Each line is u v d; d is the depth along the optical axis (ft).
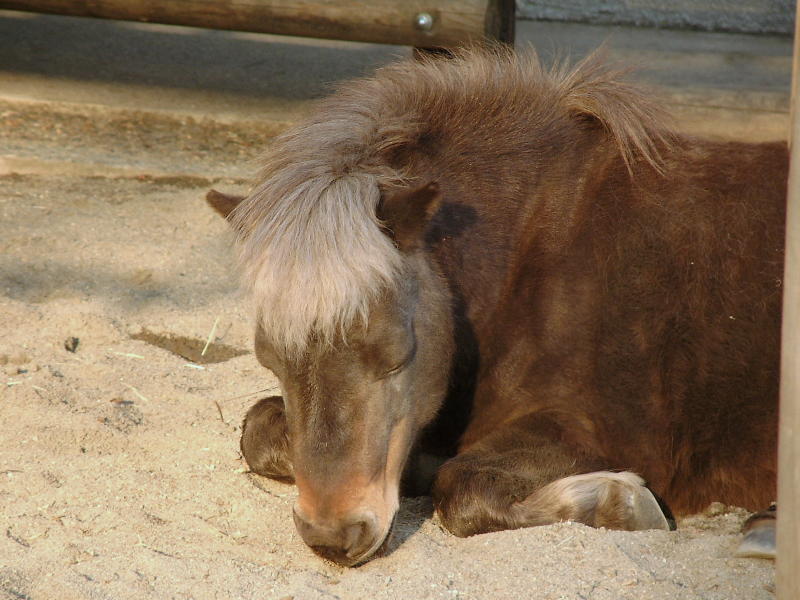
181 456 23.97
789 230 15.06
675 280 22.12
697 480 22.43
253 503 22.03
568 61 25.64
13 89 48.98
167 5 40.34
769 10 61.46
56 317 30.86
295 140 21.35
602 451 22.20
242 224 19.44
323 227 18.02
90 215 38.32
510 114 23.32
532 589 18.43
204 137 45.98
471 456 21.63
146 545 20.34
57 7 41.39
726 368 21.93
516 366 22.44
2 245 35.47
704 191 22.66
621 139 22.88
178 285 33.58
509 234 22.47
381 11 38.11
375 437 18.65
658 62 55.36
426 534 20.76
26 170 42.19
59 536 20.59
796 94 17.42
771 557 18.97
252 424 23.11
